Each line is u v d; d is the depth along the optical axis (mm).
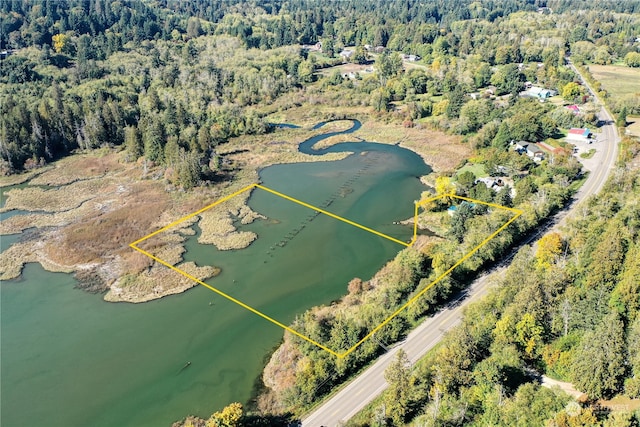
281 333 107000
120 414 89000
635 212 114750
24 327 111438
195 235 149000
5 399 93062
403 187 176875
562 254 113875
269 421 84188
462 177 162000
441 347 93375
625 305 89562
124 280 126750
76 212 162875
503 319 90438
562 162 169125
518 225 129000
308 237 145125
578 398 78125
